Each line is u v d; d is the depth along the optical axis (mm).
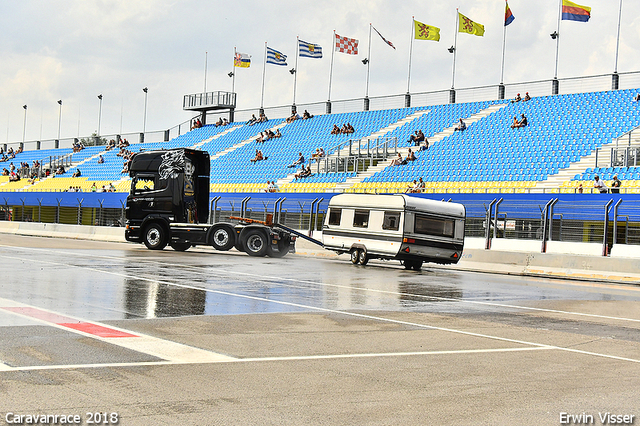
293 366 7652
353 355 8406
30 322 9820
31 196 53469
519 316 12602
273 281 17422
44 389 6254
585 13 42656
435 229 23547
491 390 6852
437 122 47500
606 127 38375
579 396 6738
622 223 26375
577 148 37344
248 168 52125
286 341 9188
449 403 6297
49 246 30016
